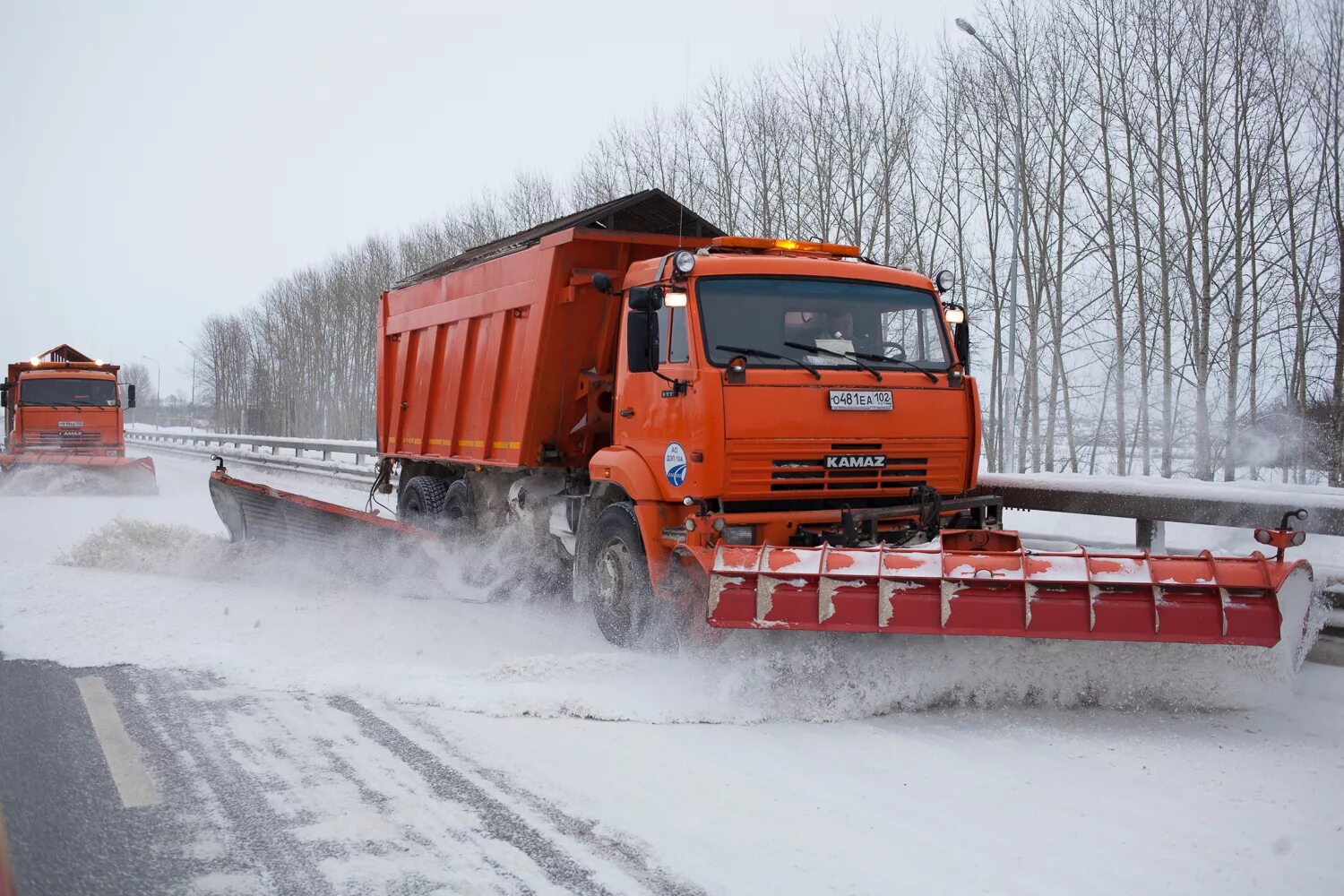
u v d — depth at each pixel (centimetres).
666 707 545
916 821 405
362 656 673
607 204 857
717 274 671
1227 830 397
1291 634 531
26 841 385
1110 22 2506
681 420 655
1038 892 344
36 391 2283
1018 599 525
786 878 355
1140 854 375
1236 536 918
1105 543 792
